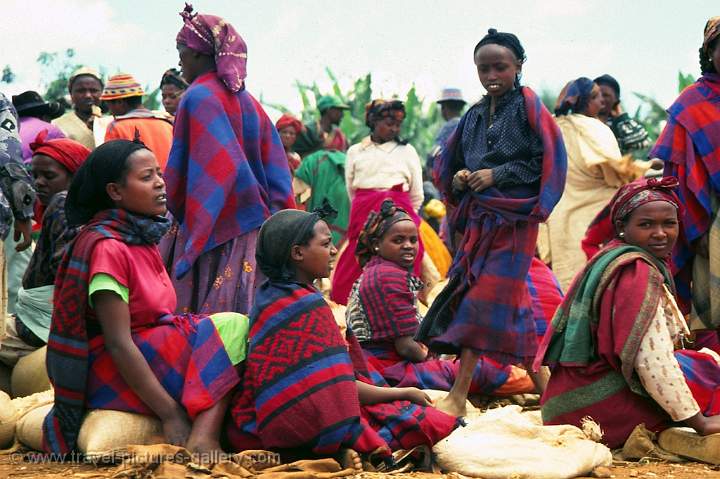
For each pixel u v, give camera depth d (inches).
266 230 163.0
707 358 187.3
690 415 170.2
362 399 166.7
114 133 279.3
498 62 212.8
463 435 169.5
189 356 163.5
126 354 158.1
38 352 214.7
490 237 210.2
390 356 219.3
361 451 155.9
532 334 211.0
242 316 165.6
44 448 163.9
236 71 220.7
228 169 212.2
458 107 466.6
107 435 157.3
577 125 339.6
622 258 177.9
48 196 212.5
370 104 345.7
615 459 174.2
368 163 341.4
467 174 216.7
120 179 165.2
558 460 159.0
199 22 223.5
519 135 213.0
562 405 182.5
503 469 157.6
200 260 215.6
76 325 160.1
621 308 174.2
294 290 159.6
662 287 177.0
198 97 215.6
